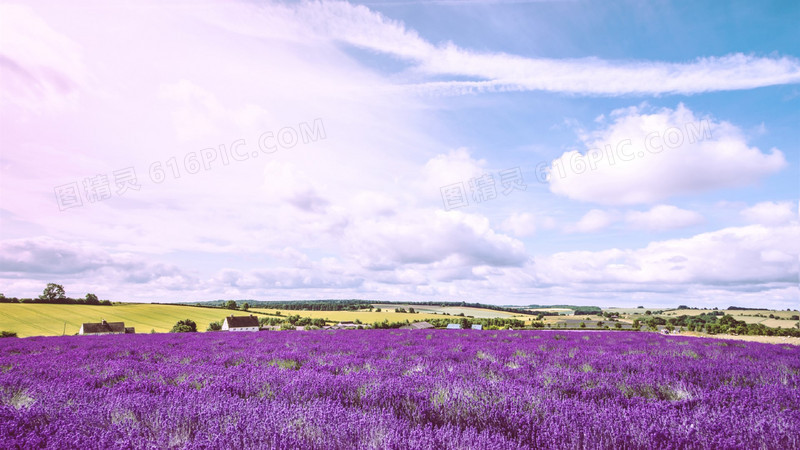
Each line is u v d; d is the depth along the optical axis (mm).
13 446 2791
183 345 12109
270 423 3168
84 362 7895
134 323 79750
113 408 3652
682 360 7938
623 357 8383
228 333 19312
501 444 2857
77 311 82500
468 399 4008
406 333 18141
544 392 4500
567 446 2967
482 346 11266
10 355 9586
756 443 2926
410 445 2771
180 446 2906
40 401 3947
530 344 12070
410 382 4898
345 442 2926
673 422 3227
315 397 4328
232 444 2834
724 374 6121
